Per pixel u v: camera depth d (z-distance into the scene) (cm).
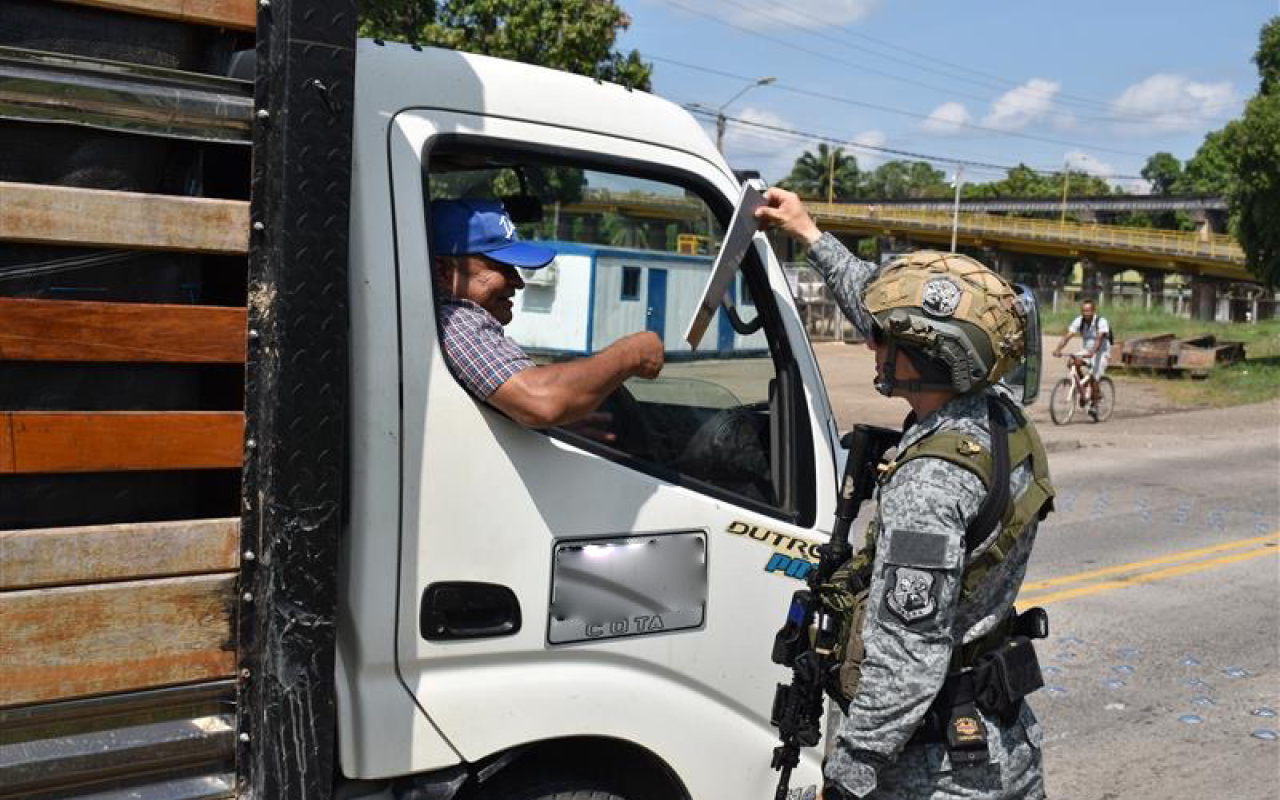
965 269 229
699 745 266
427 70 242
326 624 208
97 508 194
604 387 239
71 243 187
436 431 231
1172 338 2603
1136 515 1042
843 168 11706
